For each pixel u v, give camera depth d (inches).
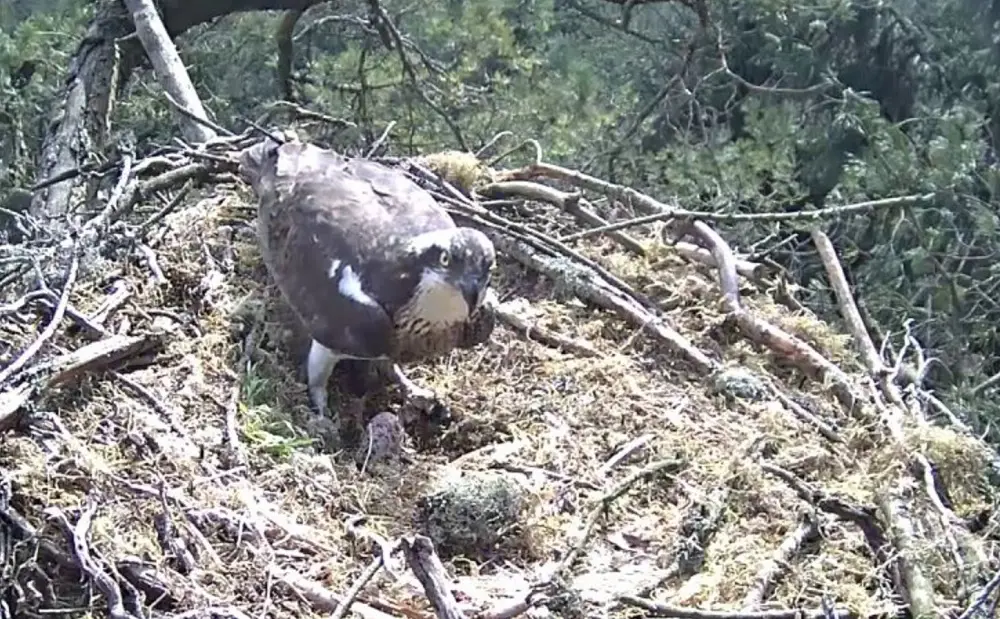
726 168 110.7
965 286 112.9
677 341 73.5
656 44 134.6
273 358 71.2
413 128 116.8
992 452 68.9
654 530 63.5
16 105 108.0
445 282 67.6
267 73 132.0
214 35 131.1
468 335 70.0
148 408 65.1
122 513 58.7
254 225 78.2
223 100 122.3
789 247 109.7
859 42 124.0
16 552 56.6
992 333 109.9
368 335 68.6
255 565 58.4
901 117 125.0
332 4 136.8
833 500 63.1
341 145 113.7
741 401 70.3
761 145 111.3
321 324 69.7
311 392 70.8
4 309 66.3
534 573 61.2
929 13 123.9
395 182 73.5
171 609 56.3
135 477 61.1
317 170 73.2
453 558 61.8
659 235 80.6
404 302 68.3
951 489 66.0
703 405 70.7
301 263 70.6
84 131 94.7
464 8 121.8
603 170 118.7
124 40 99.2
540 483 65.4
